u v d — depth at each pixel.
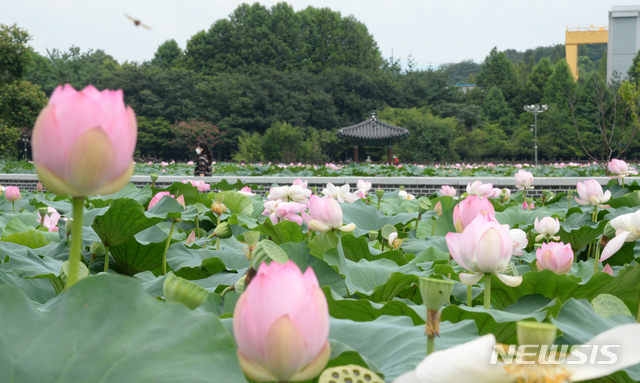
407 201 6.44
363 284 2.34
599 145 57.72
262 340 0.63
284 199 3.53
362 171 17.42
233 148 55.91
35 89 27.06
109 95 0.76
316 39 70.56
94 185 0.74
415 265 2.52
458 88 75.38
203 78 59.59
